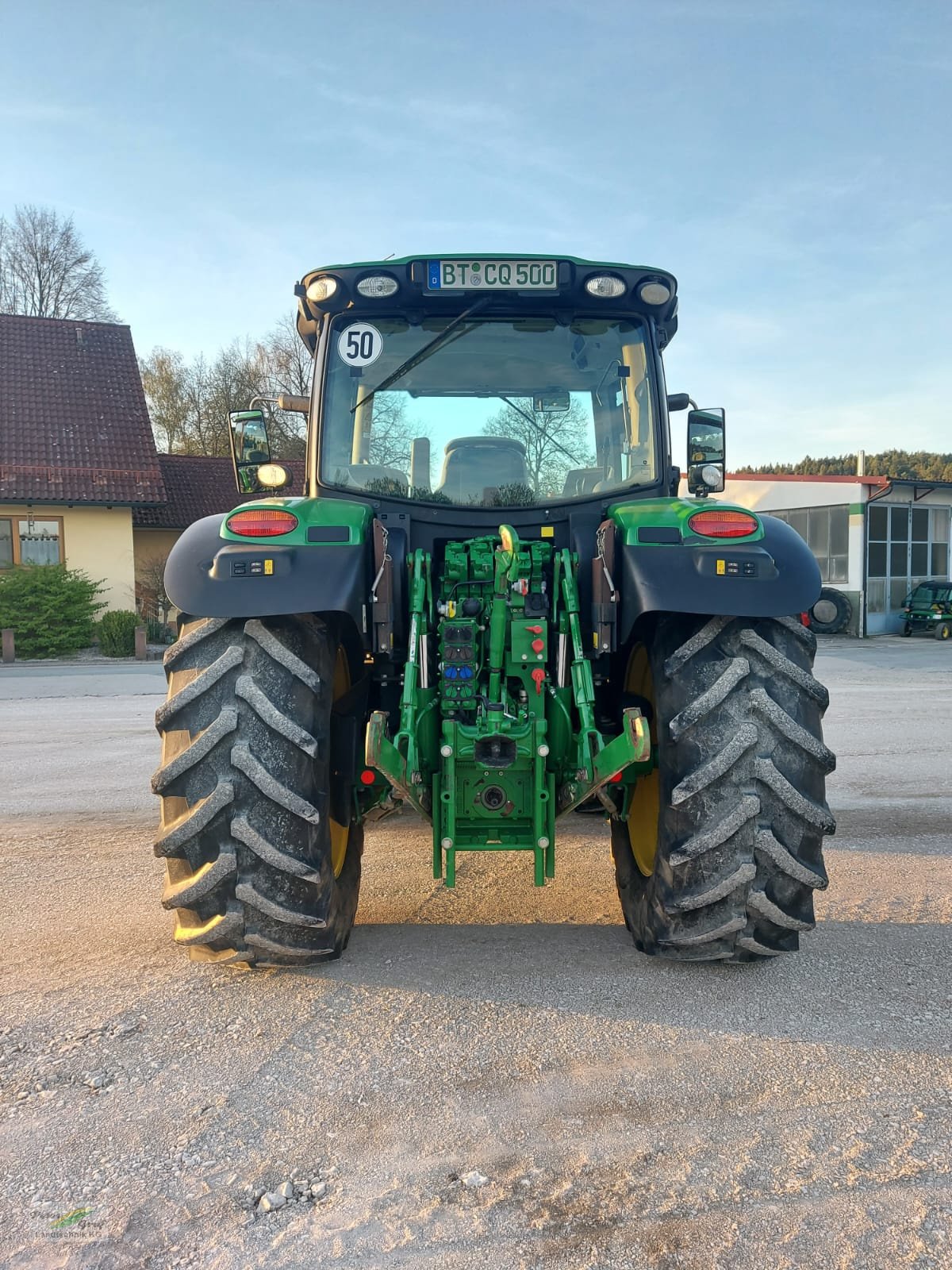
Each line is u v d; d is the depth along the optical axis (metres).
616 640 3.05
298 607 2.71
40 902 3.92
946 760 6.94
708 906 2.87
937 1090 2.32
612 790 3.44
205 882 2.73
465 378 3.58
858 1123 2.18
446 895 3.98
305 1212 1.90
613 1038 2.61
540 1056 2.52
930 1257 1.75
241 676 2.77
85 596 21.11
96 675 15.77
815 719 2.85
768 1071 2.42
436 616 3.28
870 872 4.22
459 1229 1.84
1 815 5.56
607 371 3.61
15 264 45.44
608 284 3.45
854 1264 1.74
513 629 3.00
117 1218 1.89
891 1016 2.74
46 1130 2.19
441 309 3.58
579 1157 2.06
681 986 2.96
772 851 2.75
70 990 2.99
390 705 3.59
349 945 3.37
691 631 2.93
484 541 3.34
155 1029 2.71
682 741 2.80
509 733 2.96
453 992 2.93
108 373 25.75
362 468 3.57
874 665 16.08
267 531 2.85
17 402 24.20
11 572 20.95
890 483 24.86
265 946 2.85
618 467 3.62
